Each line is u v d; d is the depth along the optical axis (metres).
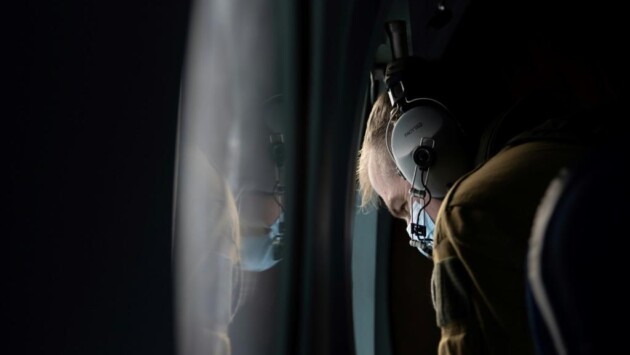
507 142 1.39
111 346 0.80
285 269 1.30
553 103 1.49
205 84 1.10
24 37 0.73
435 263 1.28
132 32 0.79
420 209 1.54
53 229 0.75
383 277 2.57
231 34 1.16
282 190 1.47
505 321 1.20
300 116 1.29
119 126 0.78
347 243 1.35
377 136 1.65
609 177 0.59
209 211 1.34
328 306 1.31
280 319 1.30
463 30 2.22
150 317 0.82
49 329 0.76
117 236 0.79
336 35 1.30
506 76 1.99
